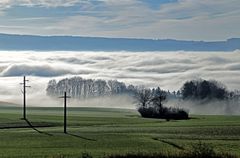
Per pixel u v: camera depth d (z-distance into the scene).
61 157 44.34
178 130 79.94
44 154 47.41
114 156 39.38
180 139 64.62
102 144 58.28
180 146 55.59
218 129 81.56
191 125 92.38
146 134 72.12
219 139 65.06
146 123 100.81
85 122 101.12
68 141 61.94
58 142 60.75
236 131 78.00
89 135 70.25
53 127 88.25
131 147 54.94
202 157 38.34
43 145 57.38
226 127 85.88
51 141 61.84
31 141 61.88
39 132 75.50
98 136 68.62
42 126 89.81
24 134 71.62
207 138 66.38
